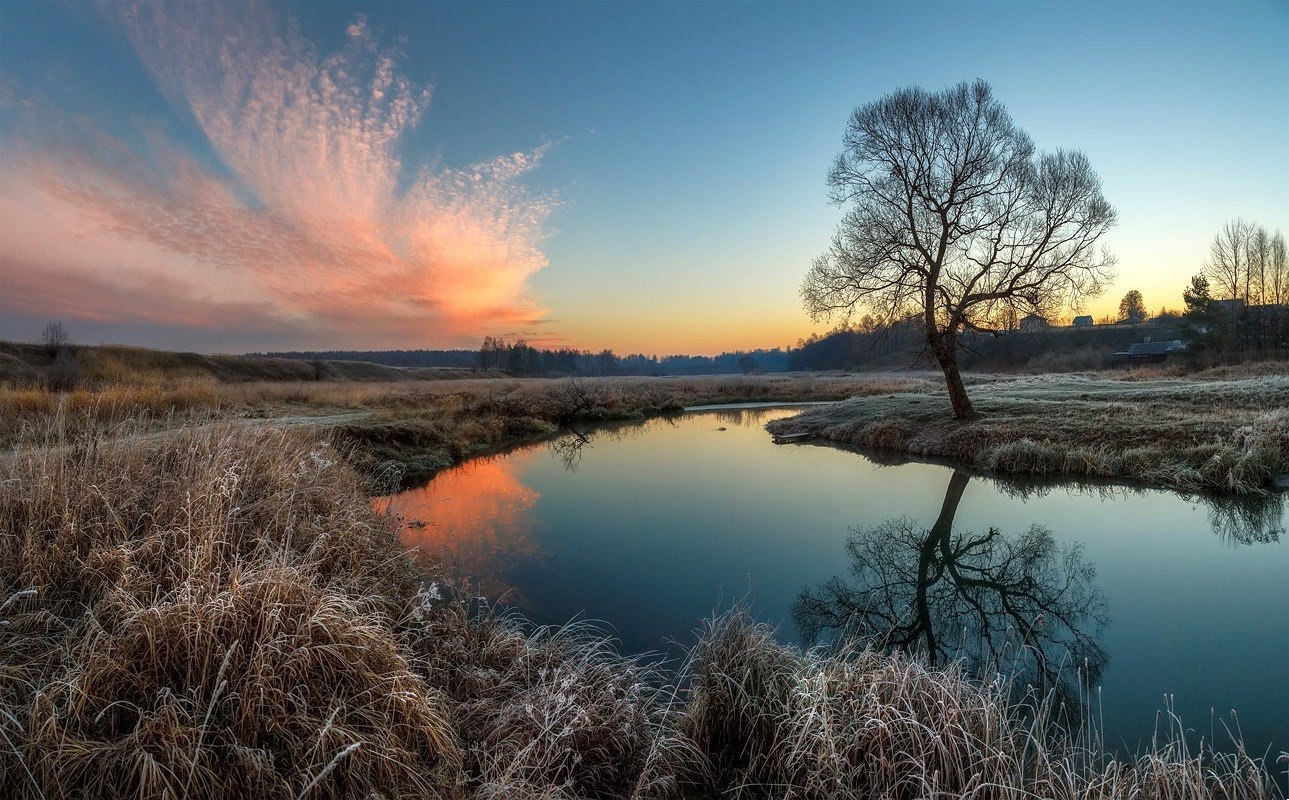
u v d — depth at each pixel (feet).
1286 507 34.35
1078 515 35.35
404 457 48.26
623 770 12.39
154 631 10.35
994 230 58.49
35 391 46.62
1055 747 13.60
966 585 25.94
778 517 36.11
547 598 22.88
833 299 65.10
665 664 17.62
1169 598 23.29
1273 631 20.13
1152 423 48.52
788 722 12.37
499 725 12.42
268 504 17.79
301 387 94.48
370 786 9.42
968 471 48.75
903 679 12.59
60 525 14.08
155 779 8.16
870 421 69.05
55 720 8.50
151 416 39.68
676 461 56.80
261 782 8.85
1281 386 56.90
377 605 15.67
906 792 10.90
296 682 10.42
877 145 60.03
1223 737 14.25
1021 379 132.77
